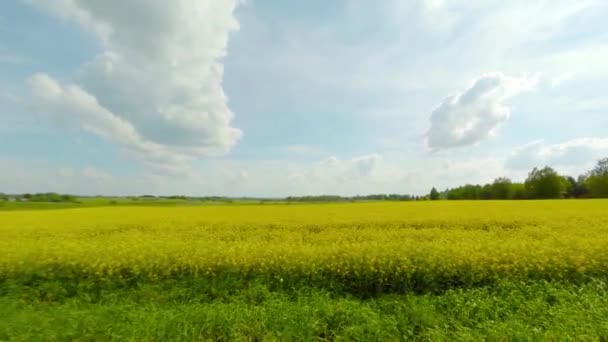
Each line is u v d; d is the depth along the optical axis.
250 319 4.20
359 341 3.86
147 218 15.64
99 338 3.87
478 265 5.54
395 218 13.63
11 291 5.46
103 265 5.76
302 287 5.28
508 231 10.01
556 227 10.35
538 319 4.11
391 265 5.61
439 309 4.60
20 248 6.96
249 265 5.80
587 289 5.04
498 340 3.65
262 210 21.33
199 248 6.82
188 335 3.92
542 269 5.47
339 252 6.27
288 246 6.93
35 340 3.81
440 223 12.17
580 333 3.68
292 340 3.89
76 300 5.08
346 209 20.69
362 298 5.46
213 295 5.31
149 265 5.87
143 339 3.80
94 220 14.90
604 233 8.91
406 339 3.87
